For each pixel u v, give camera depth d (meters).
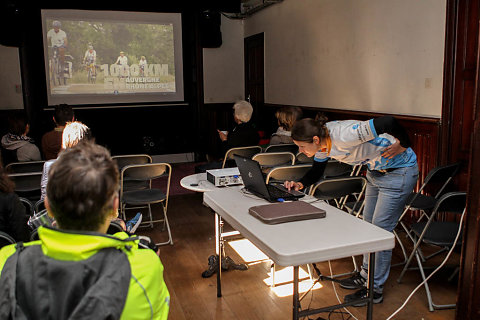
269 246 1.65
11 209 2.11
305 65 6.31
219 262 2.80
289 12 6.64
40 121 7.61
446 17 3.79
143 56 8.00
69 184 0.93
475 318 2.10
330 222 1.92
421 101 4.21
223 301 2.79
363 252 1.70
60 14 7.38
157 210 4.87
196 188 2.99
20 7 6.89
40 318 0.89
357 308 2.66
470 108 3.67
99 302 0.85
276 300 2.79
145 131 8.33
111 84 7.88
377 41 4.77
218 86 8.36
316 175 2.61
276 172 3.32
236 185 3.06
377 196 2.76
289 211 1.98
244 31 8.31
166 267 3.35
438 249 3.62
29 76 7.22
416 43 4.21
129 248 0.99
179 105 8.43
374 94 4.90
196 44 7.82
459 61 3.72
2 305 0.90
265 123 7.73
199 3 7.43
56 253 0.92
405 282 3.03
